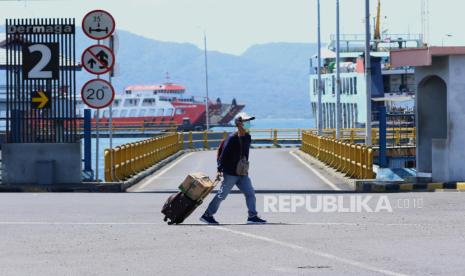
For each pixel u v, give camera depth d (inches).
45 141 2263.8
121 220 1556.3
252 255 1144.2
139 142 2925.7
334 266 1059.3
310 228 1422.2
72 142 2249.0
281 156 4527.6
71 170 2252.7
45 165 2235.5
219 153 1489.9
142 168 2977.4
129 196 2101.4
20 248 1212.5
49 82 2252.7
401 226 1437.0
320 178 2755.9
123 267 1059.9
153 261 1101.7
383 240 1274.6
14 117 2262.6
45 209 1755.7
